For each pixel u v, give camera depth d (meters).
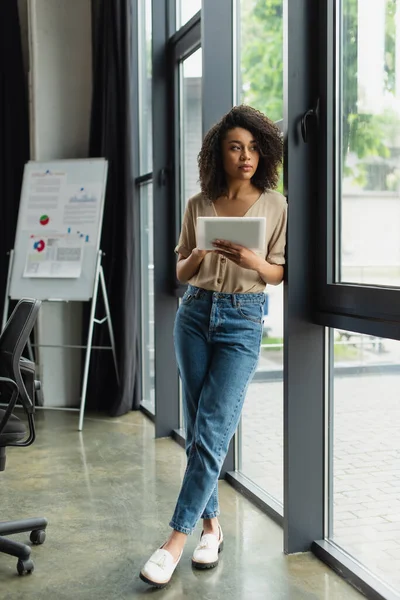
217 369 2.40
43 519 2.73
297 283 2.55
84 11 5.28
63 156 5.32
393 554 2.23
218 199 2.45
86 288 4.78
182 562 2.56
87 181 4.94
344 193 2.44
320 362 2.59
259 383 3.26
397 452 2.19
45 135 5.28
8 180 5.42
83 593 2.33
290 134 2.52
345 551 2.52
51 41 5.24
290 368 2.56
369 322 2.23
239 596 2.29
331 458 2.62
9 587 2.38
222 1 3.35
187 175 4.21
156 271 4.31
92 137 5.21
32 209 5.03
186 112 4.18
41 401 5.32
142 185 5.25
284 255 2.55
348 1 2.37
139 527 2.89
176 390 4.38
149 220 5.11
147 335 5.23
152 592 2.33
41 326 5.29
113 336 5.03
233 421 2.42
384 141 2.17
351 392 2.46
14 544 2.47
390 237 2.16
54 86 5.27
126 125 4.90
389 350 2.20
